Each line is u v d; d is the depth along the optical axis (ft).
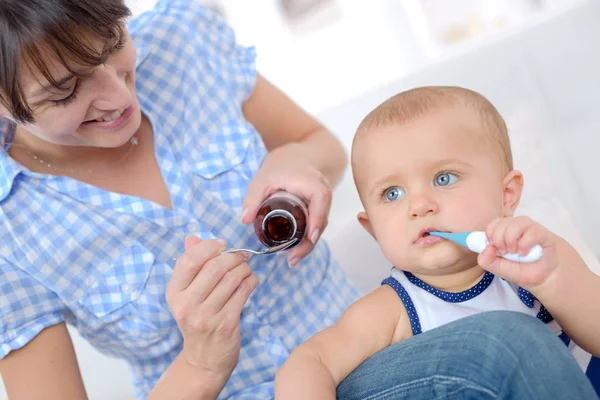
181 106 4.55
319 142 5.01
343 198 6.32
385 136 3.61
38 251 4.01
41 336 3.94
